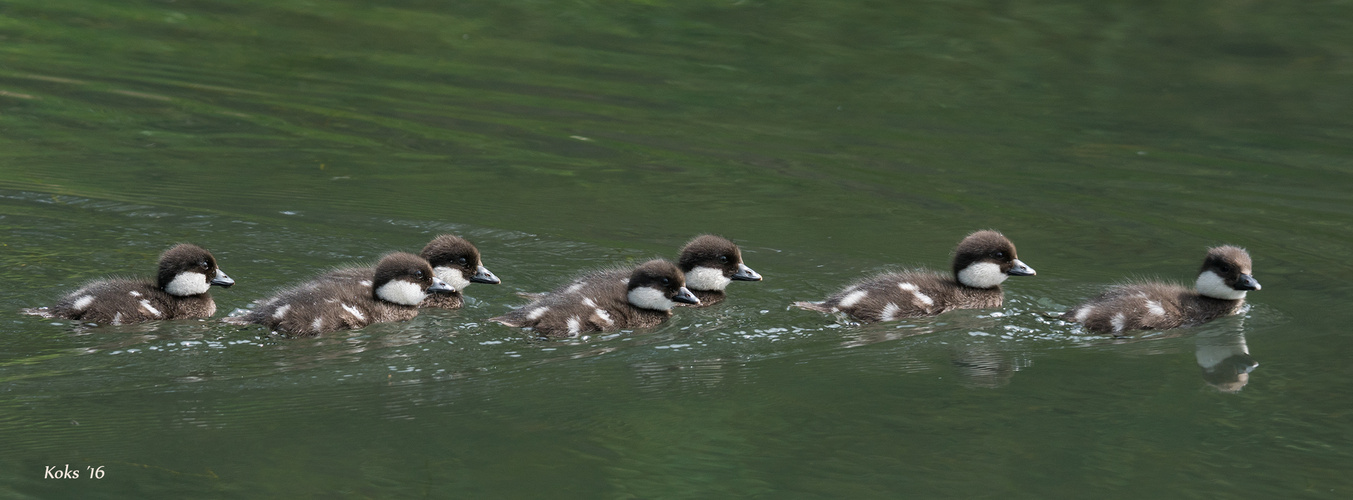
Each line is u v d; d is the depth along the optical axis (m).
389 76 25.78
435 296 14.61
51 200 17.70
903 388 12.48
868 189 19.69
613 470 10.60
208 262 13.89
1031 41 28.77
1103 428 11.61
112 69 25.47
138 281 13.76
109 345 12.61
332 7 31.00
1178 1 31.95
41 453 10.40
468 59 27.14
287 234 16.84
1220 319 14.66
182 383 11.83
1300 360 13.30
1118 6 31.27
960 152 21.77
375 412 11.44
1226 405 12.12
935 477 10.63
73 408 11.19
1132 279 15.85
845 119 23.66
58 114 22.39
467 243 15.09
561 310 13.77
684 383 12.48
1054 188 19.83
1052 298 15.31
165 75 25.25
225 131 21.97
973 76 26.33
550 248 16.69
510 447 10.94
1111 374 12.97
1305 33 28.83
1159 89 25.47
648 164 20.83
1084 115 23.92
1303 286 15.67
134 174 19.30
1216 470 10.77
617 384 12.38
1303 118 23.66
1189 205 18.98
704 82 25.88
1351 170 20.75
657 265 14.30
